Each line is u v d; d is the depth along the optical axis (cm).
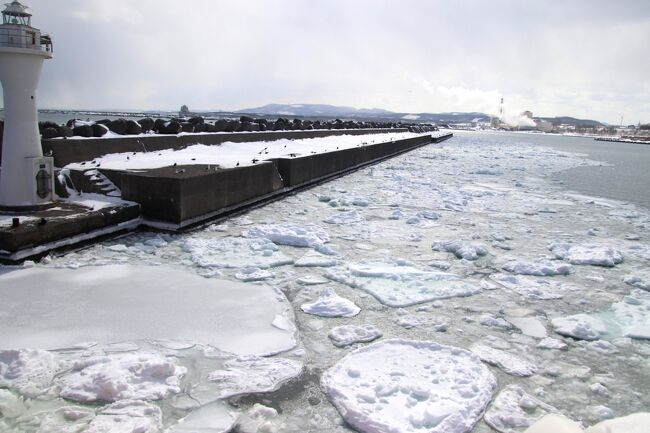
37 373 375
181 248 744
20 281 567
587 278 700
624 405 377
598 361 448
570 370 429
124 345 428
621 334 512
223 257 705
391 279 651
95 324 466
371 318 521
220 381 380
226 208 992
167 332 457
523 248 859
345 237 881
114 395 354
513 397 378
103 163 1024
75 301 517
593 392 394
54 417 329
